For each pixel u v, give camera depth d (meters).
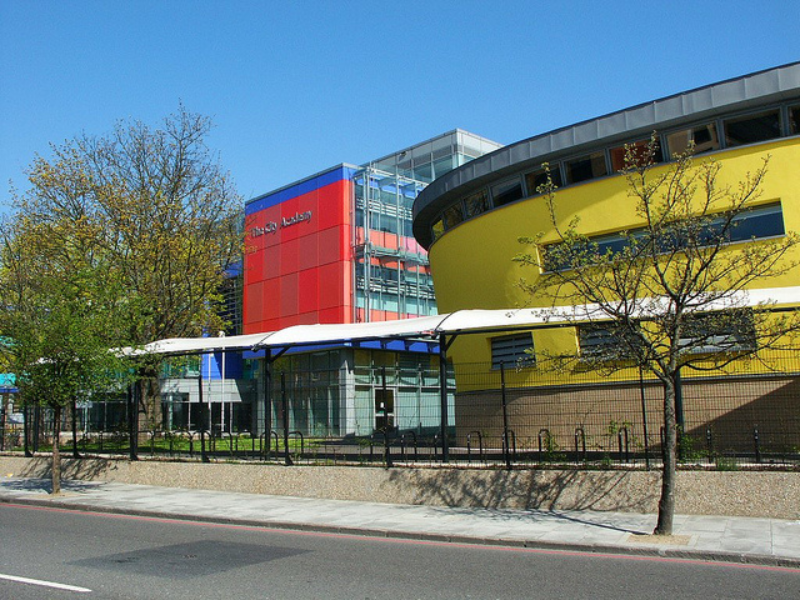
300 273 48.84
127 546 11.46
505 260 25.27
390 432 22.66
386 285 48.44
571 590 8.22
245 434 20.62
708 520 12.46
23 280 28.66
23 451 24.66
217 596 7.95
